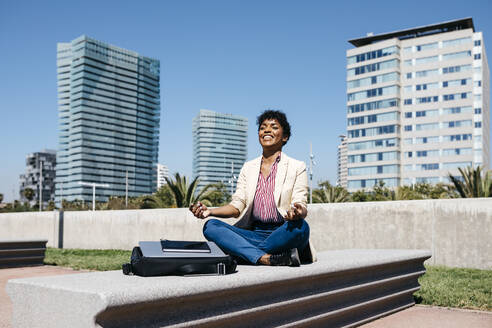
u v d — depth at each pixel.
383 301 3.91
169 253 2.54
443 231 7.75
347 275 3.39
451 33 91.00
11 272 7.48
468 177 22.03
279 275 2.64
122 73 160.25
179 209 11.49
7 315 3.87
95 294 1.84
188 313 2.18
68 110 161.38
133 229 12.45
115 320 1.90
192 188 24.95
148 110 166.62
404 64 95.12
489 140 117.00
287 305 2.74
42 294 2.11
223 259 2.58
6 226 16.14
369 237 8.39
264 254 3.06
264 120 3.59
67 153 155.50
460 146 88.56
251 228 3.58
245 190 3.57
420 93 93.12
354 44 104.50
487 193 21.34
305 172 3.53
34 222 15.22
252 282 2.46
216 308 2.32
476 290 5.15
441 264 7.74
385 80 94.81
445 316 3.97
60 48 166.50
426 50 93.19
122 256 10.14
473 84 94.38
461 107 89.12
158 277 2.39
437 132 90.81
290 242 3.08
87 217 13.60
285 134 3.63
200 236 11.01
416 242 7.98
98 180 150.00
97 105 153.50
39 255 8.61
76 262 8.77
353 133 98.25
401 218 8.13
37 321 2.12
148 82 167.62
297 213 2.99
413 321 3.77
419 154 92.19
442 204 7.79
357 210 8.55
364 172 95.88
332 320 3.29
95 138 151.38
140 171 160.88
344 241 8.63
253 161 3.68
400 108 94.62
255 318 2.59
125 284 2.06
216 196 42.00
